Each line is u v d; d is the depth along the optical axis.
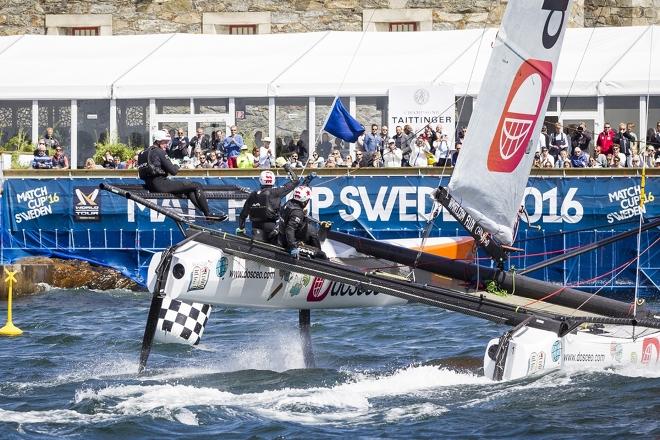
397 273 70.62
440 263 67.69
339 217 99.50
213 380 64.44
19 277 98.38
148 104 119.75
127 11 137.25
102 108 120.56
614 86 112.50
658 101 113.38
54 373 66.88
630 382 60.00
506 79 63.16
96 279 101.75
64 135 121.06
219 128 118.81
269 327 84.50
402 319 87.81
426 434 51.97
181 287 64.00
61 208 102.00
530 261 98.56
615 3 148.25
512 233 65.31
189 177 100.00
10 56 125.12
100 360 71.06
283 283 67.12
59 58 124.19
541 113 64.25
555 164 104.06
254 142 118.19
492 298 66.75
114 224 101.75
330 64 118.44
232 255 65.12
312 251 65.25
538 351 60.31
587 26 148.88
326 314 91.00
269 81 116.19
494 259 65.44
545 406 56.06
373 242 69.56
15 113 121.50
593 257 98.19
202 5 136.62
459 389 60.12
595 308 67.12
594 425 52.84
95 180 101.88
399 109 110.44
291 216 64.50
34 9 137.88
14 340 78.44
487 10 133.50
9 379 65.00
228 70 119.12
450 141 109.38
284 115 117.81
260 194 66.88
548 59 63.69
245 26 136.62
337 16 135.38
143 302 95.75
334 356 72.62
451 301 62.94
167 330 74.31
